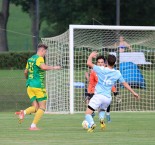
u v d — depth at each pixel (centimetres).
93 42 5056
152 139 2712
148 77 4975
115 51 4916
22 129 3136
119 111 4509
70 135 2853
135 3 10438
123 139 2708
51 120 3672
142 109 4712
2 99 4966
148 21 10494
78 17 10338
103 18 10306
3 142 2588
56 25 10506
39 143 2553
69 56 4238
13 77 6425
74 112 4297
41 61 3061
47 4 10406
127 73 4719
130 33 4931
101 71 2959
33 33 10319
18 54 7738
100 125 3272
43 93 3100
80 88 4559
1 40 10462
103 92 2966
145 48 5141
